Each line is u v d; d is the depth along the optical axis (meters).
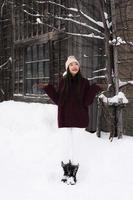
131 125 7.56
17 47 13.77
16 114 10.62
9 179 5.65
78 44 9.12
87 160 6.07
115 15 7.20
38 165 6.15
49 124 8.77
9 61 14.64
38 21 8.12
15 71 14.20
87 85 5.48
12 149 7.21
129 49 7.51
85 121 5.47
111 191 4.95
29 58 13.17
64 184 5.33
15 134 8.43
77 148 6.58
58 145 6.95
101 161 5.98
